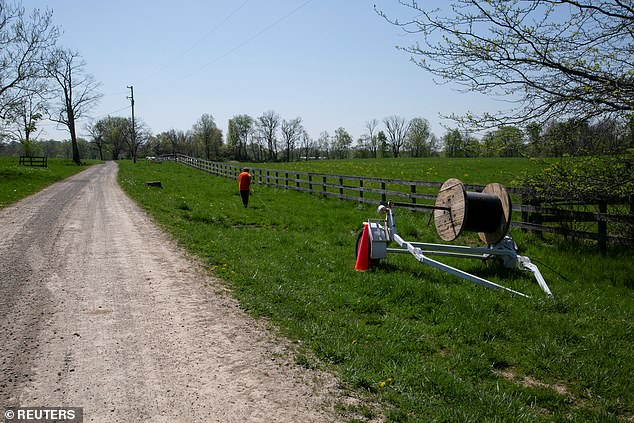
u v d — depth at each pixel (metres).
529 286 7.69
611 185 8.44
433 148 118.56
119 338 5.32
